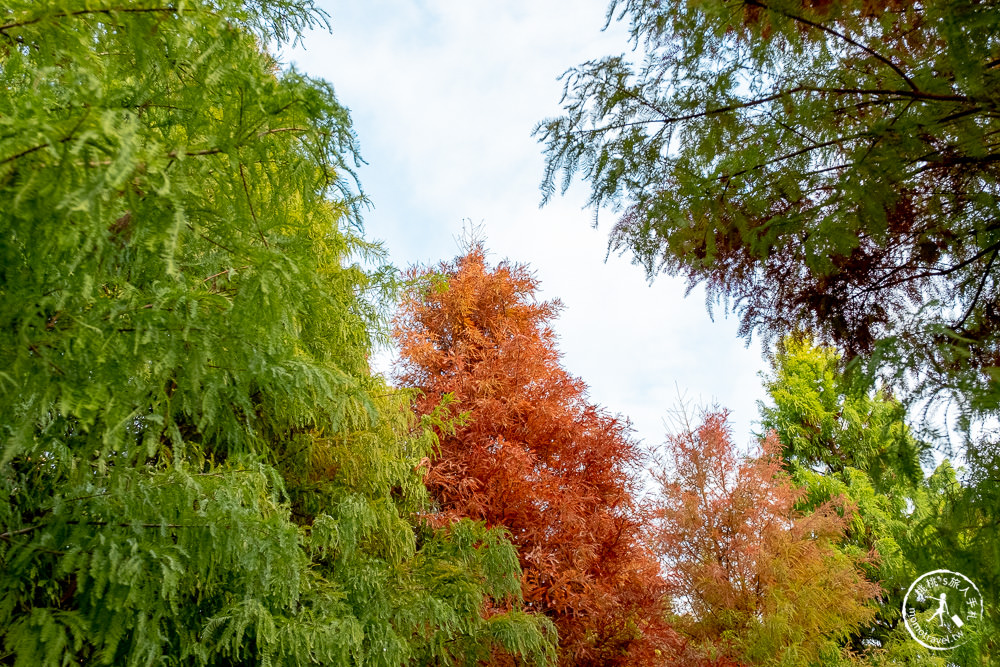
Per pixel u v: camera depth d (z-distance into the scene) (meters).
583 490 7.70
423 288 5.27
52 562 2.62
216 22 1.44
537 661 5.73
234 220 1.52
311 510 4.93
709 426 8.19
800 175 2.04
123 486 2.58
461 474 7.38
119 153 1.11
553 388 8.32
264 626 3.46
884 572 9.37
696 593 7.42
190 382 1.67
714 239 2.21
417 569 5.35
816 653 7.18
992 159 1.95
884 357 1.73
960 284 2.29
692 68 1.93
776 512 7.80
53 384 1.43
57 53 1.36
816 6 1.70
